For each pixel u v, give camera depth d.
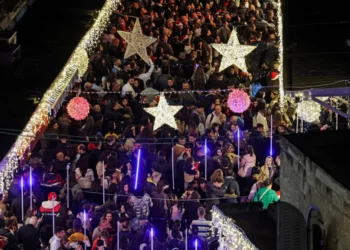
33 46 48.72
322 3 52.44
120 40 45.12
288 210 22.42
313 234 22.95
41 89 44.03
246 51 40.06
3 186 33.78
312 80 44.56
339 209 21.64
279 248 22.45
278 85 41.19
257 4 50.56
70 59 42.25
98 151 35.41
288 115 39.12
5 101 42.72
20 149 35.47
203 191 33.19
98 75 42.62
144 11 48.50
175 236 30.03
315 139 24.84
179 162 34.56
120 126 37.91
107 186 33.50
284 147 25.12
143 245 29.72
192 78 41.97
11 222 30.41
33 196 32.75
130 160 34.53
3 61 45.81
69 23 51.28
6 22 49.53
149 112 35.56
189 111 38.34
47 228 30.83
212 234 26.80
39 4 53.12
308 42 48.59
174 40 46.19
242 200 32.53
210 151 35.50
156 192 32.22
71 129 37.03
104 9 47.75
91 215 31.14
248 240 23.39
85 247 29.89
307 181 23.47
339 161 23.20
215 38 46.78
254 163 34.16
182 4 49.91
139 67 42.28
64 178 34.38
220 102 38.94
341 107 37.88
